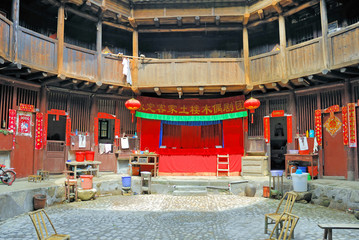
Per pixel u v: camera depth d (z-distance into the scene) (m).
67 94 12.05
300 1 10.82
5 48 8.56
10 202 7.35
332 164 10.93
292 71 10.97
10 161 9.99
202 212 8.02
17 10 9.15
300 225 6.63
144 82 12.29
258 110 13.07
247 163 12.47
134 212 8.01
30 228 6.39
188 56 14.22
